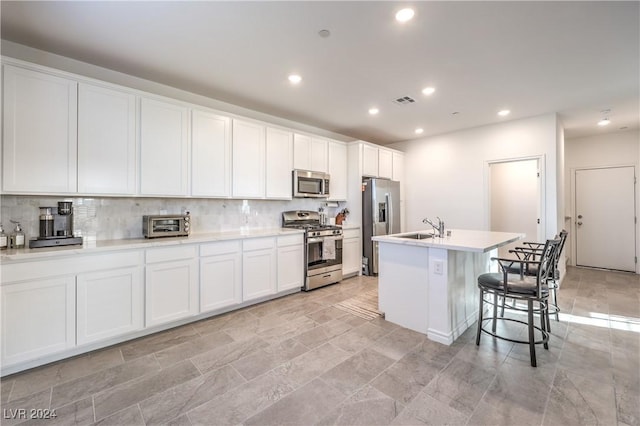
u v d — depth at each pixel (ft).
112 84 8.77
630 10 6.67
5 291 6.61
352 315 10.54
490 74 9.93
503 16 6.91
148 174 9.50
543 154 14.21
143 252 8.67
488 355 7.76
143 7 6.55
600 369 7.06
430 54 8.66
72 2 6.37
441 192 17.88
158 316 8.96
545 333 8.00
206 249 10.05
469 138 16.70
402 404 5.86
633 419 5.42
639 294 13.02
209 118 11.02
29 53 8.24
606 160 17.84
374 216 16.28
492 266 12.62
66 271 7.37
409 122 15.52
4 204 7.96
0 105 7.07
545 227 14.17
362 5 6.53
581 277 16.07
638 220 16.93
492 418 5.47
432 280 8.66
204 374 6.89
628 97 12.01
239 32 7.53
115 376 6.79
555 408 5.73
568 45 8.16
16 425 5.27
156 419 5.45
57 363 7.30
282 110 13.60
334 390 6.30
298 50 8.43
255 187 12.47
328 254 14.10
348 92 11.46
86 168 8.32
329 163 15.94
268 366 7.23
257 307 11.37
